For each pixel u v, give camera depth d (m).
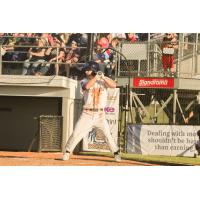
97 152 37.50
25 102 41.94
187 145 37.25
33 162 29.41
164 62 42.97
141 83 42.56
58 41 46.31
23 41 46.25
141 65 43.84
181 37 43.75
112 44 45.00
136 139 37.84
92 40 39.97
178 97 44.97
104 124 31.52
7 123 42.09
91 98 31.47
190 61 45.19
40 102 41.72
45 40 46.28
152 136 37.59
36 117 40.47
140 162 31.64
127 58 43.69
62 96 37.38
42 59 46.25
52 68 46.41
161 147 37.50
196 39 45.06
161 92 44.56
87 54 39.94
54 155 34.25
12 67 46.56
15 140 41.97
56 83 36.91
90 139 37.97
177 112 44.75
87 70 39.19
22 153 35.25
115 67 43.72
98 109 31.48
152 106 44.91
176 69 43.28
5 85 37.38
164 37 43.06
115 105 38.09
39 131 36.53
